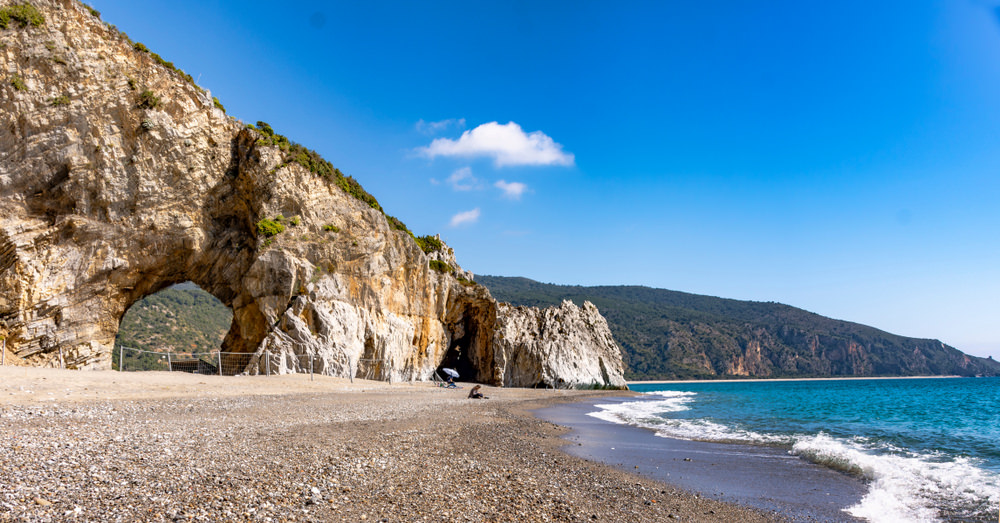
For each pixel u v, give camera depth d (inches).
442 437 654.5
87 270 1331.2
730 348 7381.9
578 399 1750.7
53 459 370.9
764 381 6373.0
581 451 666.8
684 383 6082.7
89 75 1298.0
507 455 573.6
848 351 7317.9
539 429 848.3
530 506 377.4
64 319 1295.5
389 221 2086.6
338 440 558.6
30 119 1237.1
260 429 598.2
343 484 384.5
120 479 340.5
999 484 530.3
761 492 486.3
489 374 2353.6
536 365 2415.1
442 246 2442.2
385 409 925.2
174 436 507.8
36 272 1250.6
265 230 1535.4
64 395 751.7
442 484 412.2
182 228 1470.2
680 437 837.8
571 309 2743.6
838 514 422.9
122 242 1382.9
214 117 1513.3
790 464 619.8
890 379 6628.9
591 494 434.6
